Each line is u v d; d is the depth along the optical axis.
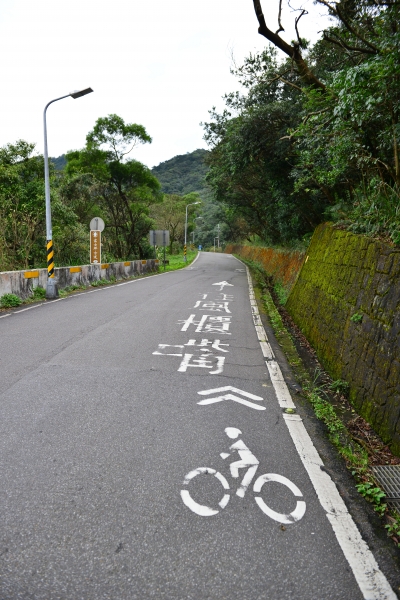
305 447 3.63
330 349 6.31
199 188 112.75
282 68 12.71
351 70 5.21
